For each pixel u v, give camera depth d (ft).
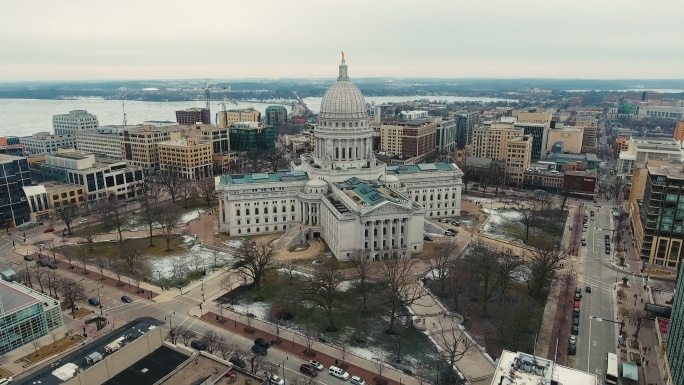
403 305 451.12
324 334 419.33
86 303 475.72
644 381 361.51
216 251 620.49
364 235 586.86
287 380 355.15
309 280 509.35
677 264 577.84
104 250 621.72
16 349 399.44
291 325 435.12
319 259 595.06
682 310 328.08
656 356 393.91
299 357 385.29
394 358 382.63
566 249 641.40
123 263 577.02
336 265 570.46
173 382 274.98
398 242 606.14
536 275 484.74
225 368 289.94
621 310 463.42
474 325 434.30
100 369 279.90
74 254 606.96
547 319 447.83
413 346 401.08
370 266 547.49
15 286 448.65
